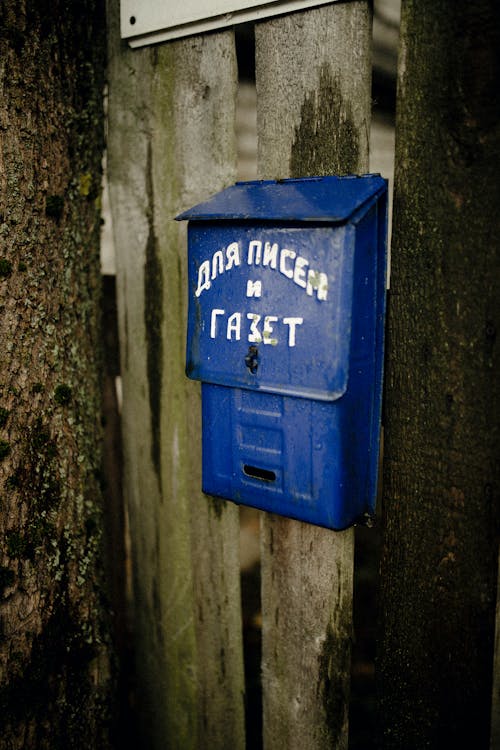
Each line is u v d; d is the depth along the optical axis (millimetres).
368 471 1303
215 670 1841
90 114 1707
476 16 1140
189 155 1646
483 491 1253
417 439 1319
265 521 1610
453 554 1307
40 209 1532
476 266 1204
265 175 1509
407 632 1395
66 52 1576
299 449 1245
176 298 1734
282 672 1656
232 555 1740
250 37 1677
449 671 1348
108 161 1822
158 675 1993
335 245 1121
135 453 1925
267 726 1716
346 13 1325
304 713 1636
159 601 1943
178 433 1799
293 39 1405
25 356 1502
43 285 1550
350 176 1250
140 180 1756
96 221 1809
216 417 1389
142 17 1621
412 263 1279
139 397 1880
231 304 1308
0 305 1442
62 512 1604
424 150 1235
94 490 1780
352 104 1355
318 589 1551
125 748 2086
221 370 1344
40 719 1517
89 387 1786
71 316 1679
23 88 1462
